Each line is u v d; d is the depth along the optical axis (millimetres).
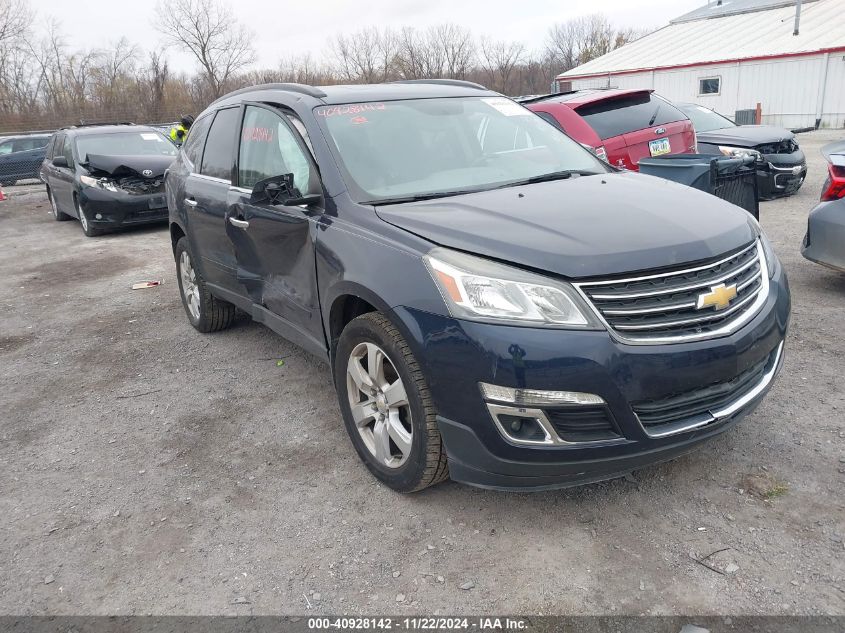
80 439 4070
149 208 11258
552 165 3980
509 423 2629
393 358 2951
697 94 31609
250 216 4152
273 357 5137
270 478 3465
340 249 3252
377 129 3836
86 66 43031
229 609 2574
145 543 3014
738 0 38125
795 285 5746
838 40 26328
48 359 5547
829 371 4074
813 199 9758
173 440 3957
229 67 48594
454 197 3375
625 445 2598
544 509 3004
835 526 2725
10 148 21219
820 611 2322
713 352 2654
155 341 5746
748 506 2896
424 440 2889
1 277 8875
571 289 2566
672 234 2773
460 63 47375
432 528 2947
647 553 2676
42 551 3014
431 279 2764
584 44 61750
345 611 2523
